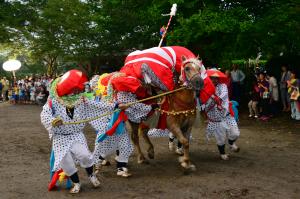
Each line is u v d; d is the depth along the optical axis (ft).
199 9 49.42
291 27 47.85
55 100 19.47
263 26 46.14
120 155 22.70
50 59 113.09
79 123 19.77
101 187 20.98
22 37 100.53
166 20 54.95
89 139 36.19
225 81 25.71
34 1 95.20
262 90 47.26
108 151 22.76
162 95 22.68
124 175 22.71
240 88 54.34
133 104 23.08
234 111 26.76
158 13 51.57
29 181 22.27
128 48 73.56
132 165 25.59
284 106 50.14
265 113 47.09
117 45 73.92
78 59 80.33
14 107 75.77
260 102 47.60
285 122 43.73
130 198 19.24
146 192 20.10
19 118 54.85
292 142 32.89
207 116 25.84
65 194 19.92
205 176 22.74
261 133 37.58
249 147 31.01
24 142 34.81
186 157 23.22
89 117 20.90
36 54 97.81
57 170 19.51
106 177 22.80
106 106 20.95
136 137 25.68
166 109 23.27
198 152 29.25
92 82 26.37
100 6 74.84
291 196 19.26
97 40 75.41
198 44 55.31
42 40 86.84
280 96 52.03
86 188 20.86
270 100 47.24
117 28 71.20
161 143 32.89
